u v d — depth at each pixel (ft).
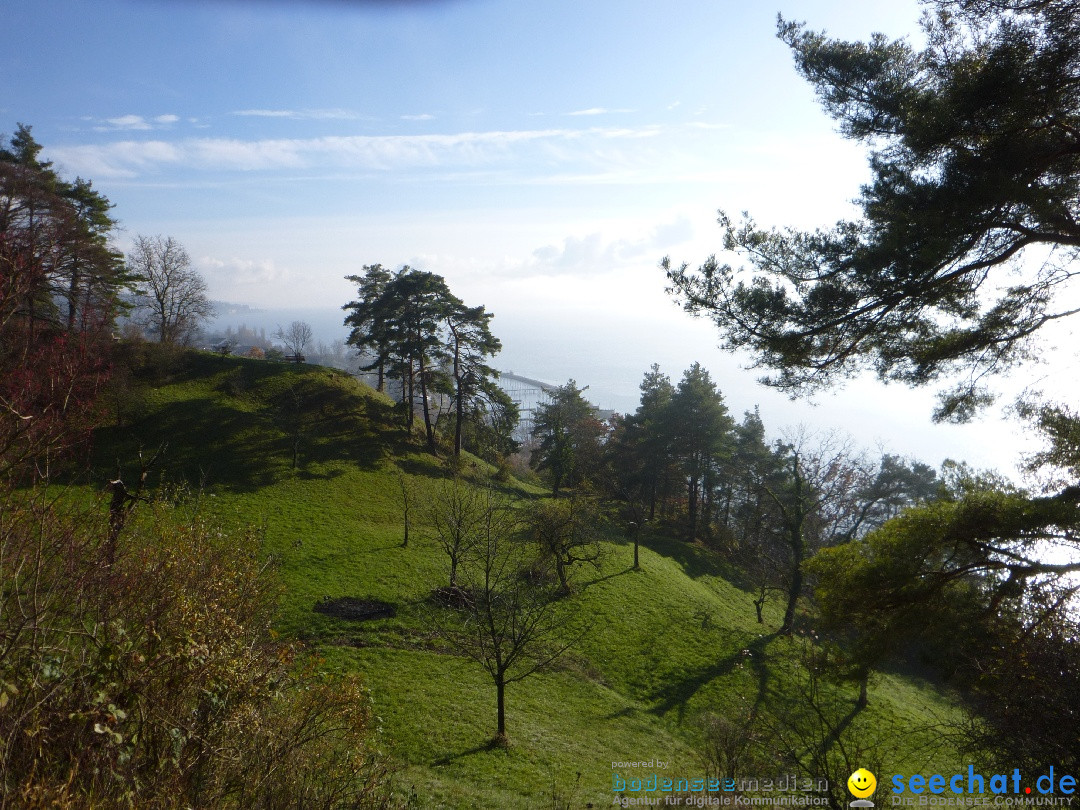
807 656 47.62
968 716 30.12
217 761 19.43
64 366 24.44
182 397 159.12
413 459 164.04
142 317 191.11
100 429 136.26
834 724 72.90
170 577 22.58
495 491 146.72
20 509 16.89
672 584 127.03
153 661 18.08
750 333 36.35
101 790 15.40
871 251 32.45
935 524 34.50
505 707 69.51
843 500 146.51
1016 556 32.17
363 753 30.04
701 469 183.42
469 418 180.14
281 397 173.06
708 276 36.52
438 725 61.67
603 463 200.54
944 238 30.22
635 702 79.51
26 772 14.64
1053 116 30.32
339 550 108.88
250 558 33.37
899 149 34.12
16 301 22.91
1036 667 25.03
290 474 140.36
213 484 128.67
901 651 35.76
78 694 16.34
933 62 33.06
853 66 34.22
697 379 175.73
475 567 108.27
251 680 21.50
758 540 156.56
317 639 77.82
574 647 91.25
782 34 36.70
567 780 53.01
